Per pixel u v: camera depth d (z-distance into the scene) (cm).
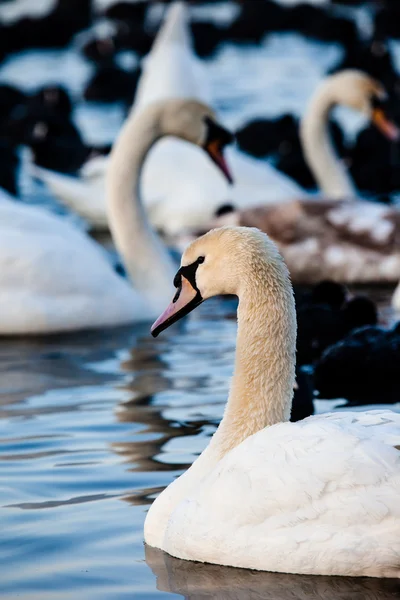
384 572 813
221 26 5894
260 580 829
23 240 1716
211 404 1289
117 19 6247
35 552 901
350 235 2175
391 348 1387
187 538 860
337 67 4653
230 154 2588
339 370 1389
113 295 1736
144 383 1388
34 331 1689
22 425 1225
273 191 2527
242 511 837
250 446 854
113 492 1021
